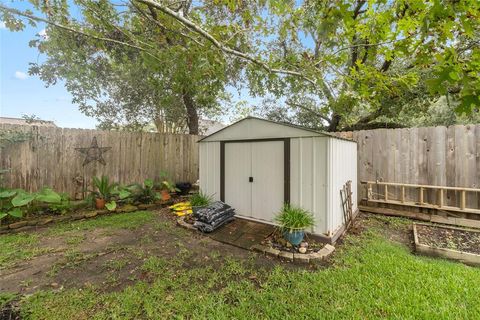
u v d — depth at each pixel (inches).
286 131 156.0
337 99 134.3
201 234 155.0
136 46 148.6
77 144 207.8
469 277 97.4
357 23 93.6
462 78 54.1
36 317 78.1
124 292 91.8
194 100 307.9
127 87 309.1
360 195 209.8
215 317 78.2
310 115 349.7
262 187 168.9
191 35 141.3
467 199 168.2
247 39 154.6
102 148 222.5
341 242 140.6
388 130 198.4
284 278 101.0
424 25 57.8
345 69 157.5
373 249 128.0
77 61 173.2
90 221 180.7
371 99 125.9
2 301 83.8
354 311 79.4
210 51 131.9
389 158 198.2
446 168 175.8
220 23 156.2
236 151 184.1
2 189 162.7
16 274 105.2
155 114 348.8
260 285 96.8
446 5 51.9
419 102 257.4
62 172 198.8
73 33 146.6
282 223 132.9
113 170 229.5
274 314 78.9
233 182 186.4
